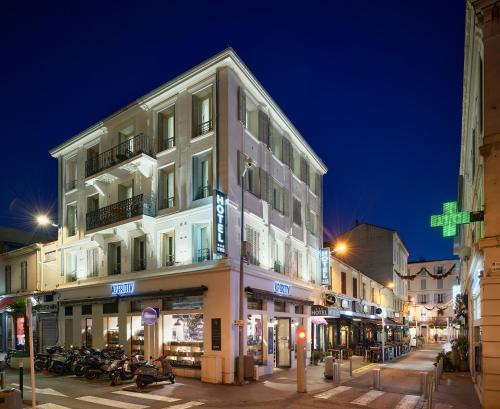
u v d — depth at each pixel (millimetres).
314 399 13211
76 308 23141
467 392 14367
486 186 11336
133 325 19969
